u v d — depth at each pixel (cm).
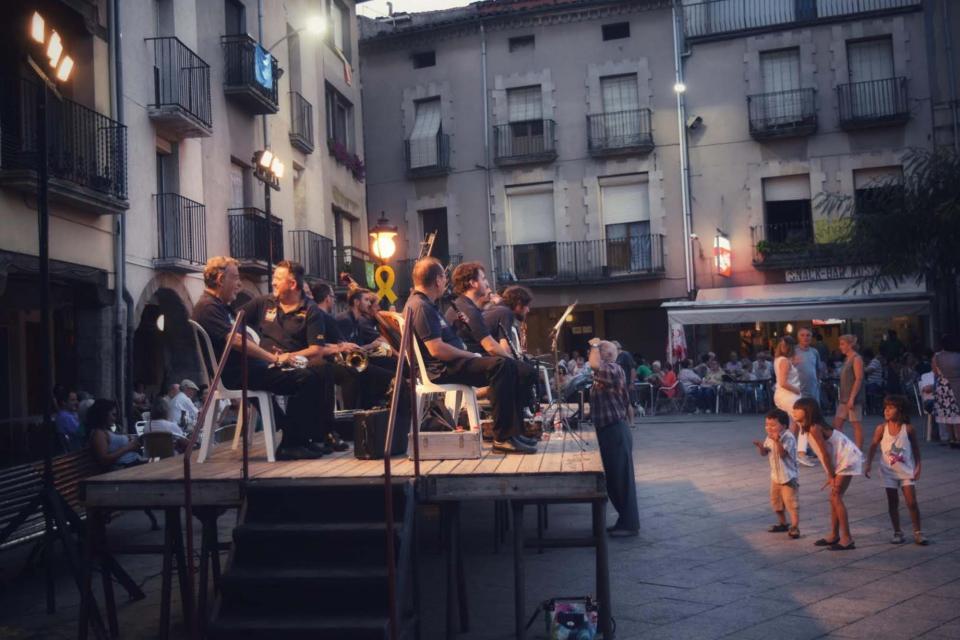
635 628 602
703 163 2903
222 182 1969
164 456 1020
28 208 1310
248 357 673
